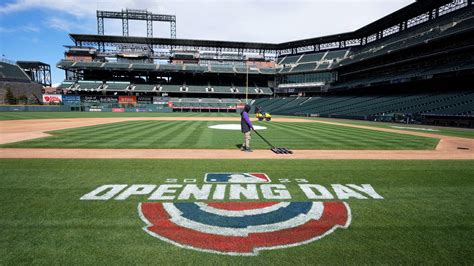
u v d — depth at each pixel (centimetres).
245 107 977
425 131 2014
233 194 499
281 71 6738
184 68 6612
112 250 303
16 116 3381
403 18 4638
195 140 1284
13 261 279
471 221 392
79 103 5966
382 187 550
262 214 412
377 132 1864
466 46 3100
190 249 309
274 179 600
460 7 3816
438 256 300
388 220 394
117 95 6469
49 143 1143
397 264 284
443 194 511
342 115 4259
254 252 305
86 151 959
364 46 5875
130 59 6956
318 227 370
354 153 973
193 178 600
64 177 596
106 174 626
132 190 511
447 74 3266
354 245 322
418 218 401
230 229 361
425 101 3478
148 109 6231
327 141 1312
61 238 327
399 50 3959
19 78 6806
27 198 461
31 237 329
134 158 829
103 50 6925
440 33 3459
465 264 285
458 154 973
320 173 658
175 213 409
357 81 5197
